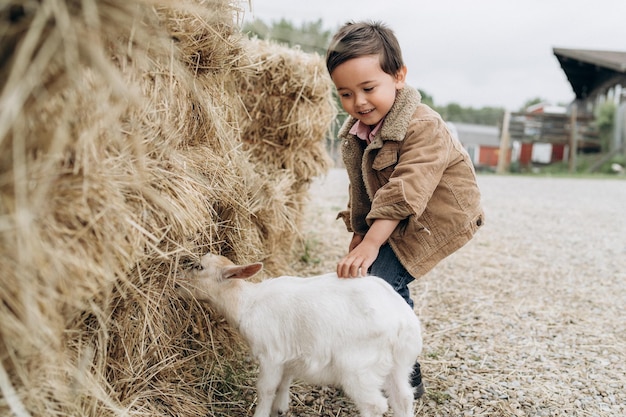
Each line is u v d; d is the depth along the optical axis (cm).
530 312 422
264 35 429
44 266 155
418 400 287
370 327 229
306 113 425
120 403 220
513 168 2202
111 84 161
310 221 690
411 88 265
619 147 2130
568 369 327
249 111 416
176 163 239
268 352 245
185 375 268
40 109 151
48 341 167
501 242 662
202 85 279
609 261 585
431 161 253
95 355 213
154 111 222
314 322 235
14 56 139
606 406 287
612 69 2236
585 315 420
